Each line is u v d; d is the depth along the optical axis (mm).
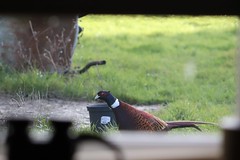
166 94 16203
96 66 17188
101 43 24266
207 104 14461
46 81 14023
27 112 12328
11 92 13516
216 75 19172
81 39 23609
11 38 14602
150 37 26250
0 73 14297
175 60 22250
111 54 22422
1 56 14719
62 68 15227
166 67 20812
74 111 12797
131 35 26312
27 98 13273
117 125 9398
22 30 14578
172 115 12703
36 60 14859
